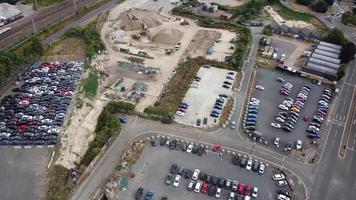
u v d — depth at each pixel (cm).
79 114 16850
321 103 18062
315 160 15162
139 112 17088
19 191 13312
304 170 14712
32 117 16338
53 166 14250
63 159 14562
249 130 16388
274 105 18038
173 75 19938
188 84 19200
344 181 14362
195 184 13875
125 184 13788
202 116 17125
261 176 14425
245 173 14512
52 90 18025
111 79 19500
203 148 15412
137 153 15038
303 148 15688
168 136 15938
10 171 14025
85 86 18500
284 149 15550
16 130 15700
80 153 15138
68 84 18438
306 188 14012
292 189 13950
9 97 17450
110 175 14100
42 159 14550
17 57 18925
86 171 14050
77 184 13612
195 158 15025
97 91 18550
